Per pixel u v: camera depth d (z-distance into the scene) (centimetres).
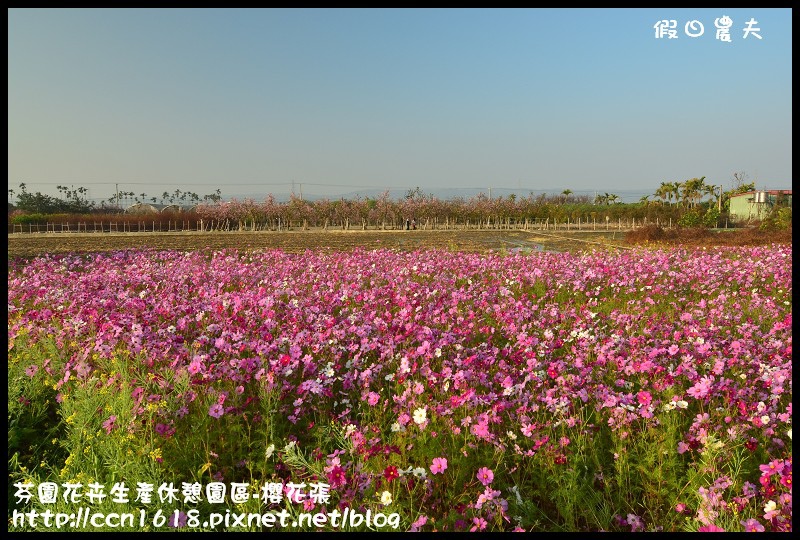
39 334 683
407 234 4434
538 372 521
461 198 7225
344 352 624
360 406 495
